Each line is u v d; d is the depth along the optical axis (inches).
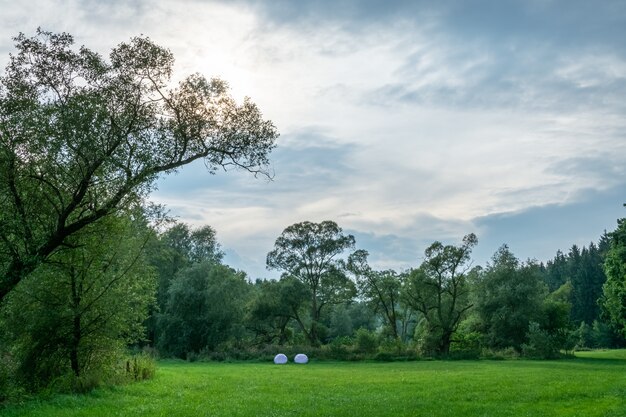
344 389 1259.8
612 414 824.3
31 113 911.0
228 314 3265.3
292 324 4392.2
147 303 1328.7
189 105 1011.9
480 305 3351.4
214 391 1190.9
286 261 3929.6
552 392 1112.8
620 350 4116.6
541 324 3253.0
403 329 4239.7
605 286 3085.6
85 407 878.4
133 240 1225.4
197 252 4335.6
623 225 2972.4
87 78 956.0
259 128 1050.1
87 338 1164.5
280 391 1211.9
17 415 792.3
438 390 1202.0
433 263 3383.4
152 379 1385.3
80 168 962.7
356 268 3727.9
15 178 952.9
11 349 1099.9
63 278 1136.2
